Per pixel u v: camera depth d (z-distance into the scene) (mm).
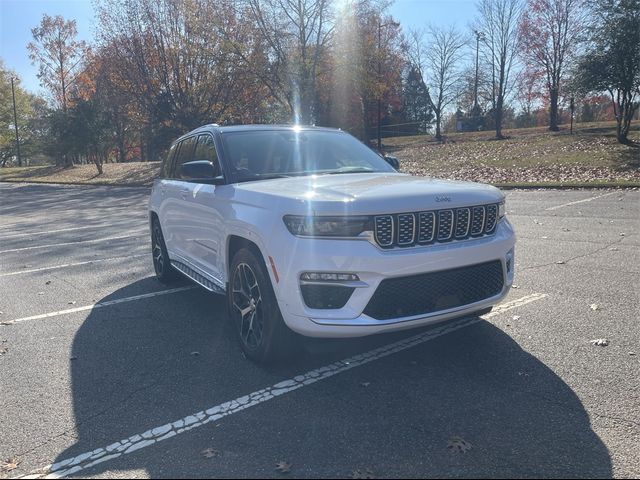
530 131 42344
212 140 5441
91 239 11594
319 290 3621
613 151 23109
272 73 28938
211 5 29578
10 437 3330
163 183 6746
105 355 4633
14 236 12750
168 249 6602
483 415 3354
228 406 3621
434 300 3797
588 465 2809
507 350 4355
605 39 23172
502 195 4359
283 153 5273
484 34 44844
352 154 5609
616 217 10812
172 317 5660
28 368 4402
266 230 3877
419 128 71062
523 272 6781
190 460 2998
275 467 2887
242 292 4391
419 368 4098
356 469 2840
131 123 41812
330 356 4414
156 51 31703
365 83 30062
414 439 3111
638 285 5996
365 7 28891
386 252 3611
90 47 41812
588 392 3598
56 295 6758
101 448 3168
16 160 83938
